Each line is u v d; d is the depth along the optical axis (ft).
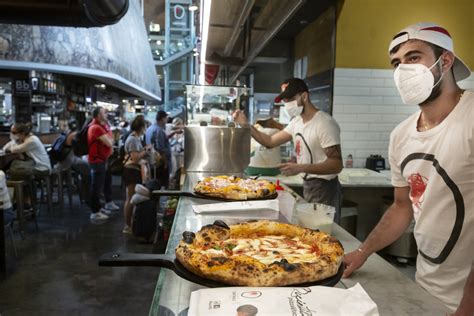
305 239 3.73
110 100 48.21
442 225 3.89
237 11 8.61
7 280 9.96
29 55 20.88
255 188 5.75
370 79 12.73
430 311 2.67
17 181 13.57
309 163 8.00
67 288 9.58
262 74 21.15
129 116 58.59
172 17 47.57
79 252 12.14
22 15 10.87
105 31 25.12
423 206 4.04
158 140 18.81
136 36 34.42
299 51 16.31
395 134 4.46
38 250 12.26
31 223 15.28
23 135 15.81
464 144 3.64
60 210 17.24
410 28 3.91
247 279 2.69
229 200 5.44
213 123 8.67
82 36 22.85
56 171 17.12
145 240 13.17
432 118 3.98
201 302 2.32
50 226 14.97
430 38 3.74
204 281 2.81
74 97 34.99
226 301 2.32
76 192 21.42
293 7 6.85
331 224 4.37
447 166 3.76
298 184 10.15
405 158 4.25
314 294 2.42
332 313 2.22
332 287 2.65
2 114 27.55
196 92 8.60
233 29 10.46
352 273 3.41
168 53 49.70
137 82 31.68
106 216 16.06
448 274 3.94
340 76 12.64
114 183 24.71
